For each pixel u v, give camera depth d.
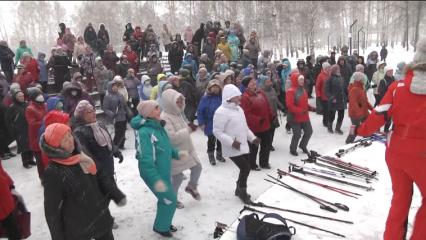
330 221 3.81
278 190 4.58
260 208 4.13
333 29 48.94
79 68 13.45
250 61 14.05
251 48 14.45
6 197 3.41
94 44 15.90
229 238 3.60
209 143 7.84
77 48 14.13
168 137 4.81
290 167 5.54
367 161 5.51
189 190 5.68
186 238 5.03
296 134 8.32
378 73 12.20
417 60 2.82
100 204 3.49
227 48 14.62
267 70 11.51
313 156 5.80
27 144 7.93
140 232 5.25
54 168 3.21
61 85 12.33
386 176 4.91
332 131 10.23
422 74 2.78
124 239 5.07
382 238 3.47
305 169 5.30
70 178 3.22
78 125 4.55
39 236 5.29
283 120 11.73
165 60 18.67
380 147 6.12
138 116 4.71
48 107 6.25
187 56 12.92
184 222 5.46
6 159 8.91
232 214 5.66
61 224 3.28
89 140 4.46
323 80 10.73
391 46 42.78
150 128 4.61
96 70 11.83
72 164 3.24
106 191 3.72
